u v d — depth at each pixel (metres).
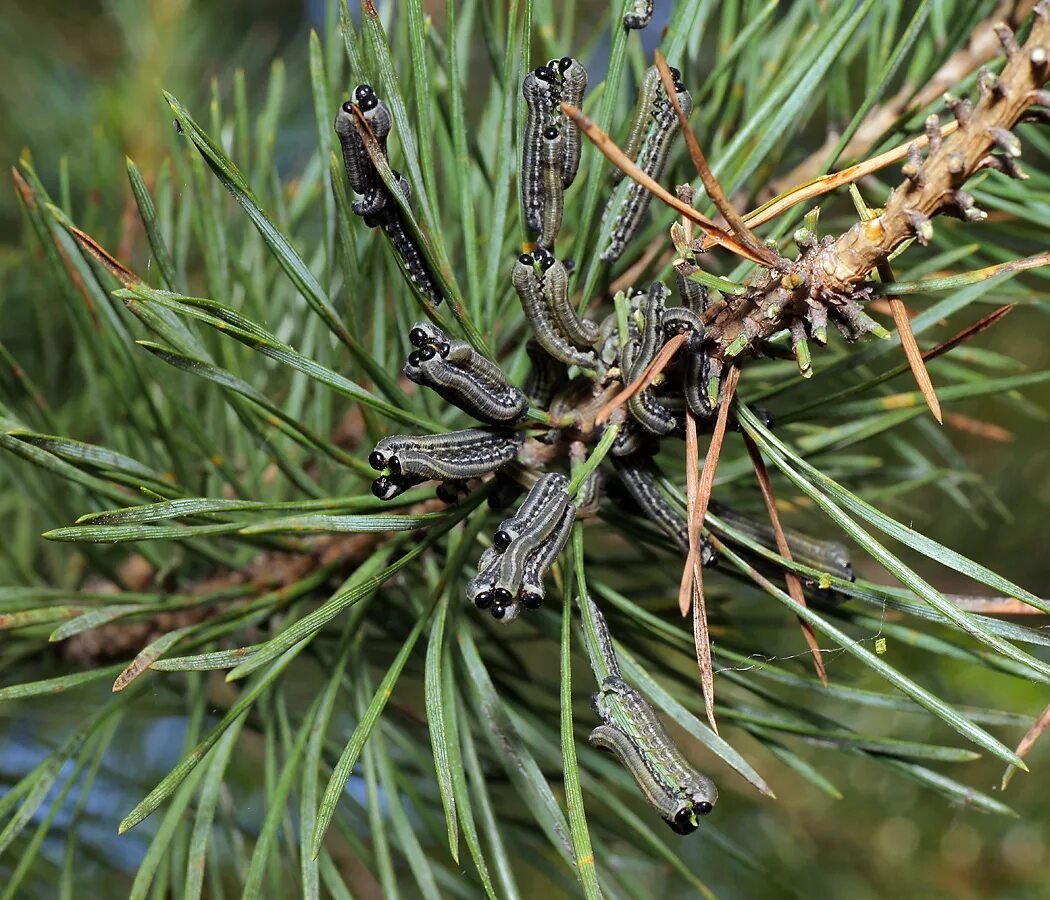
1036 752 0.67
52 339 0.54
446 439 0.43
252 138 0.66
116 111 0.63
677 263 0.43
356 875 0.68
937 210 0.42
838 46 0.46
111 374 0.49
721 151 0.48
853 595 0.44
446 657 0.46
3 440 0.45
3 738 0.55
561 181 0.44
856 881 0.70
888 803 0.71
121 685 0.43
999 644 0.42
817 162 0.50
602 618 0.44
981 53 0.50
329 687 0.47
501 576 0.42
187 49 0.68
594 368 0.45
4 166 0.66
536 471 0.45
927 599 0.42
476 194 0.50
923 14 0.45
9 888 0.46
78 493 0.50
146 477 0.45
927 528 0.78
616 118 0.49
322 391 0.50
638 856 0.53
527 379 0.47
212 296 0.49
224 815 0.50
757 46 0.49
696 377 0.43
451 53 0.45
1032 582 0.77
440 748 0.43
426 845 0.54
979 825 0.69
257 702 0.50
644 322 0.44
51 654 0.52
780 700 0.47
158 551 0.51
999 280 0.46
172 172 0.54
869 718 0.68
